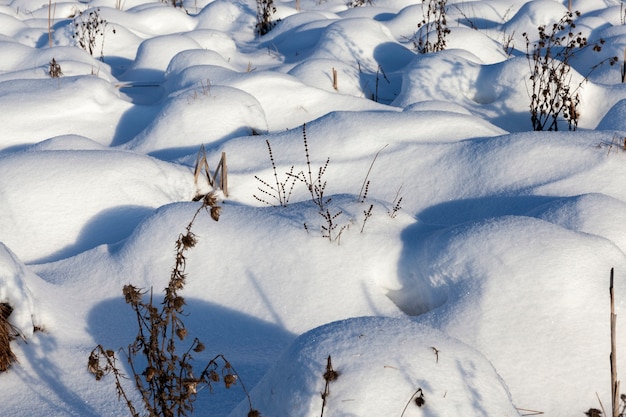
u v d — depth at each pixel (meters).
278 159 5.70
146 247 4.17
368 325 2.73
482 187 5.08
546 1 11.16
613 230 3.93
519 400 3.05
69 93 7.41
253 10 13.00
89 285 4.11
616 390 2.62
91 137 7.01
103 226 4.94
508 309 3.33
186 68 8.13
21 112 6.96
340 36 9.66
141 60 9.77
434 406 2.44
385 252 3.87
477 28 11.58
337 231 3.98
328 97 7.38
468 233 3.67
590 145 5.13
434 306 3.70
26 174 5.10
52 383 3.25
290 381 2.59
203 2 15.12
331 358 2.57
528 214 4.38
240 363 3.38
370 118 5.91
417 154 5.51
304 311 3.70
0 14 12.05
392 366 2.51
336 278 3.79
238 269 3.95
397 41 10.57
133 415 2.80
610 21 10.82
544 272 3.37
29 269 4.02
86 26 10.94
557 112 6.63
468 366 2.61
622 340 3.18
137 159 5.41
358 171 5.51
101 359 3.40
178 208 4.35
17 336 3.46
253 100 6.89
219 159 5.83
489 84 7.32
